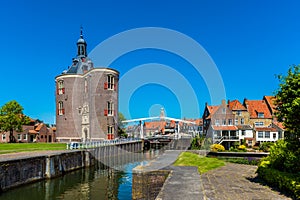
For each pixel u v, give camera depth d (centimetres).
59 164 2898
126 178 2898
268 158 1645
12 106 6156
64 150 3462
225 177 1602
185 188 1099
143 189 1653
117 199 2048
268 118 5791
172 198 943
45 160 2662
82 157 3531
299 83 1125
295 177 1170
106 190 2334
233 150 4162
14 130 6719
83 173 3188
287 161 1270
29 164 2400
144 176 1662
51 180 2662
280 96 1200
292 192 1134
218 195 1134
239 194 1152
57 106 5397
